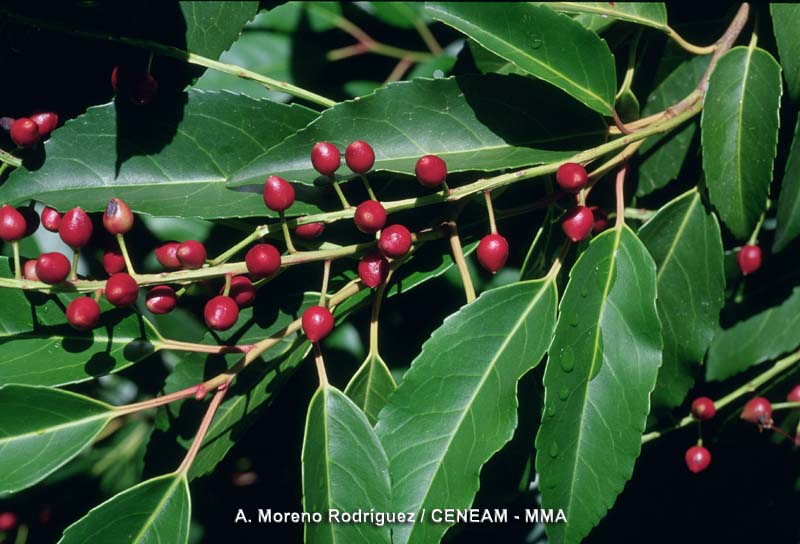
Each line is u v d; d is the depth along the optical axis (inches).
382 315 26.2
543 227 22.8
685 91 23.9
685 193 23.0
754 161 22.3
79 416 21.4
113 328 21.8
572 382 21.6
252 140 22.4
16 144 22.2
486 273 26.6
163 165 22.2
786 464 26.2
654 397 23.1
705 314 22.9
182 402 22.6
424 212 22.5
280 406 25.4
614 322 21.8
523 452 23.8
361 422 21.5
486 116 22.1
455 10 21.7
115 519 21.2
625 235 22.0
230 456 25.6
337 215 21.4
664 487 26.6
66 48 22.8
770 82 22.3
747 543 27.0
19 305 21.8
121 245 21.0
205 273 21.1
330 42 27.5
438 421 21.5
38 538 26.7
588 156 21.7
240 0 22.7
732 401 25.5
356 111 21.9
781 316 25.0
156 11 22.6
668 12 23.8
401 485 21.3
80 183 22.1
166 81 22.7
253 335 22.5
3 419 21.2
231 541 26.3
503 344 21.7
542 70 21.8
